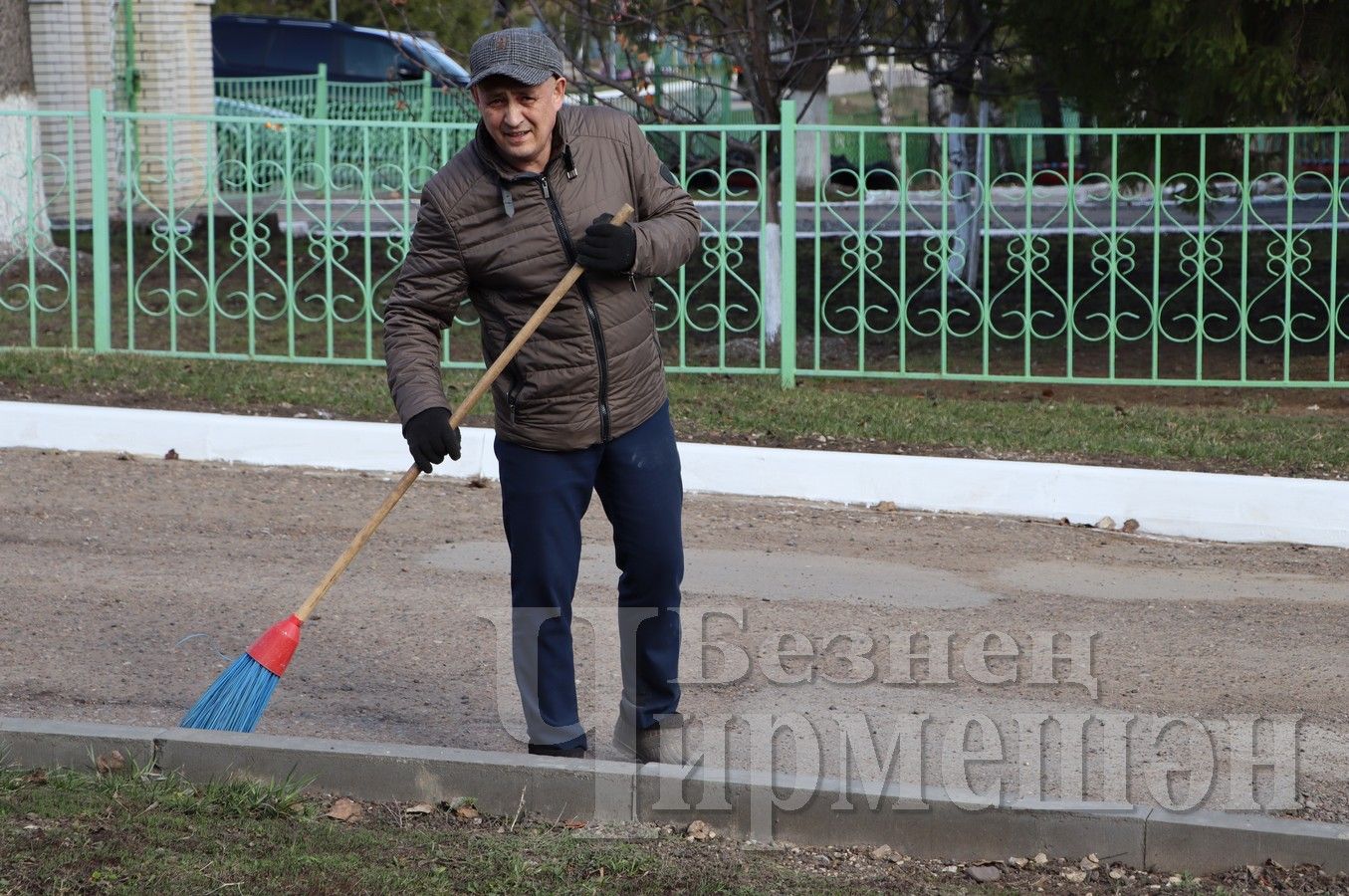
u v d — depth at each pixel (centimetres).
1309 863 462
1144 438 1045
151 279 1820
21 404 1048
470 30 2636
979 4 1561
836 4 1528
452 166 502
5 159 1758
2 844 456
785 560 839
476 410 1113
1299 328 1585
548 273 501
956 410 1141
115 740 516
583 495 530
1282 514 900
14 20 1755
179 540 850
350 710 615
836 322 1661
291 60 3023
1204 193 1213
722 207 1229
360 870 452
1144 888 459
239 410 1096
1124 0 1262
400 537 869
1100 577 820
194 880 442
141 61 2503
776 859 477
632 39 1477
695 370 1248
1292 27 1281
